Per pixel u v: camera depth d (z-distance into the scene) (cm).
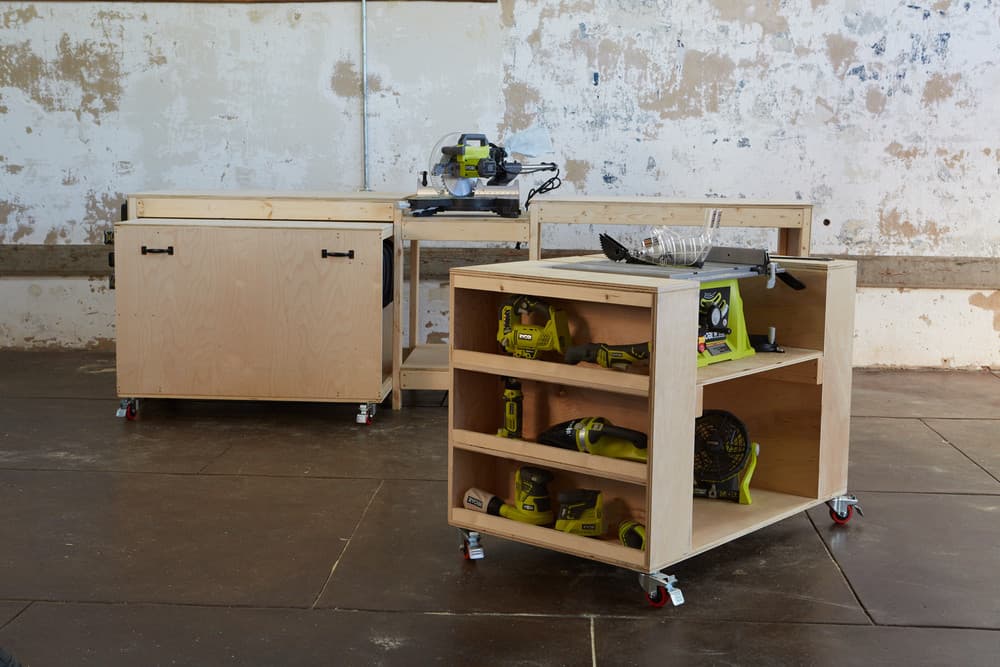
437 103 609
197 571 312
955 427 482
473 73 605
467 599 294
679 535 295
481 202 496
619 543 300
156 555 323
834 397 349
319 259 470
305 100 612
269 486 392
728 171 605
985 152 593
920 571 315
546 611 287
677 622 280
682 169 607
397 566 318
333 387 479
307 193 524
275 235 469
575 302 314
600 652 262
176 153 620
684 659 259
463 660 258
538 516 314
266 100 613
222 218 505
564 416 321
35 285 630
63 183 624
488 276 309
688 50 596
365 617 282
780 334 347
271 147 617
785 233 504
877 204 601
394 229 496
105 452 432
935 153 595
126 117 618
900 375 593
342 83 609
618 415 309
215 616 281
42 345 634
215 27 607
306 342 476
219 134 617
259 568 314
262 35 607
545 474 314
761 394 356
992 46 584
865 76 591
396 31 603
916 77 589
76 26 610
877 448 448
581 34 598
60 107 618
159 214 506
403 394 547
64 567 313
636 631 274
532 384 326
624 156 607
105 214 627
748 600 294
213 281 474
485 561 323
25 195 626
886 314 607
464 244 625
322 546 333
